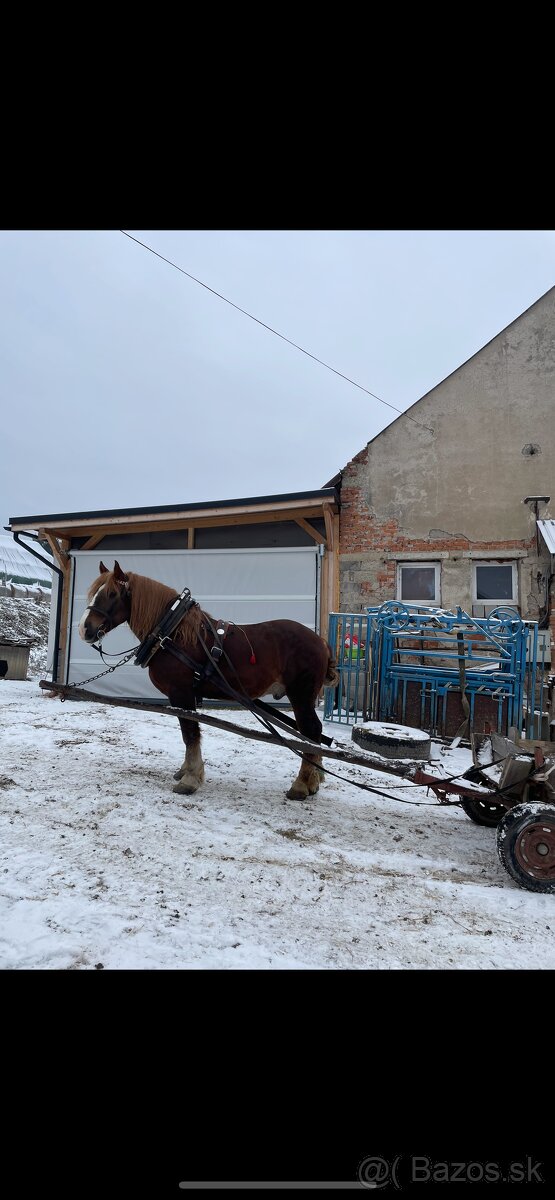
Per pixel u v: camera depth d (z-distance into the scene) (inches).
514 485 369.7
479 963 92.7
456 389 385.1
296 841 147.9
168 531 428.1
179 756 229.9
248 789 193.5
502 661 291.4
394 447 390.9
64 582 434.3
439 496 380.2
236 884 118.3
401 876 130.0
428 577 382.6
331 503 370.0
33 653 779.4
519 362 377.1
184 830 146.8
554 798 138.9
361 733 252.7
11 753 217.0
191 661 177.2
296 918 105.3
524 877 124.3
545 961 94.6
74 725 281.3
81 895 108.1
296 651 191.6
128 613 186.1
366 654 341.1
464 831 169.9
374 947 96.1
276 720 180.4
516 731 173.6
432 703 304.2
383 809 185.8
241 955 90.3
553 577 339.6
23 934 92.6
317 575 383.9
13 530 426.0
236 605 393.7
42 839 135.7
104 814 154.7
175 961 87.4
